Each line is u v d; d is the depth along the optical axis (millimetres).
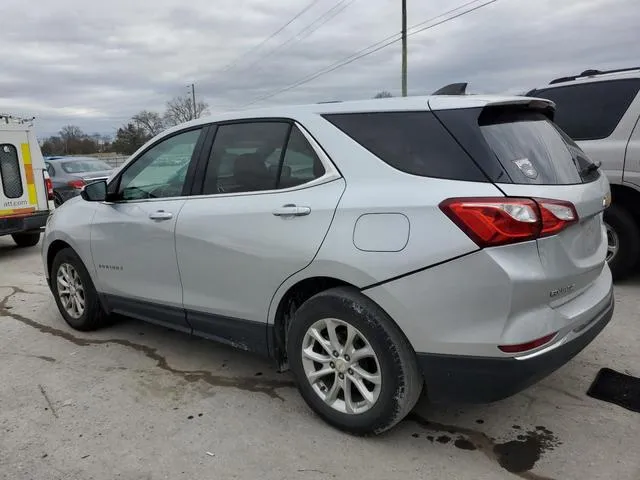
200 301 3621
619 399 3334
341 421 3008
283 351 3326
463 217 2494
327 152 3006
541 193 2572
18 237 9945
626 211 5238
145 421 3260
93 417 3322
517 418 3162
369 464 2768
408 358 2729
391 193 2715
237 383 3734
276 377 3812
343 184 2908
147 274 3973
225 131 3584
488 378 2545
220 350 4332
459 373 2596
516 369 2488
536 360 2506
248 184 3340
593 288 3004
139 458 2883
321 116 3119
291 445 2955
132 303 4207
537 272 2492
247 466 2785
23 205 9094
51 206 9570
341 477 2674
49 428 3207
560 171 2857
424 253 2564
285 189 3141
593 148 5270
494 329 2482
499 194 2500
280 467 2768
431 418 3189
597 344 4098
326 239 2863
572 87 5594
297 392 3570
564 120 5566
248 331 3387
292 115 3244
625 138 5109
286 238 3031
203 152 3666
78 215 4578
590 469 2676
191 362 4113
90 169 14781
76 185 13664
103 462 2855
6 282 7004
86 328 4816
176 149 3885
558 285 2598
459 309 2527
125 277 4184
